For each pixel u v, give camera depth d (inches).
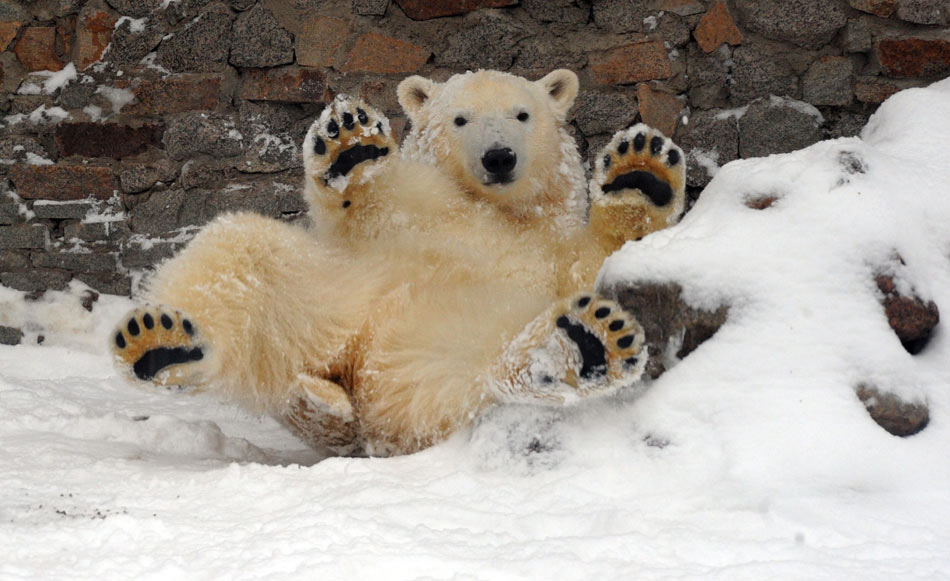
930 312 423.8
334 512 410.3
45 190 521.7
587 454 420.2
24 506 414.9
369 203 436.1
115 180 521.0
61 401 462.3
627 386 426.6
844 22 502.0
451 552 403.5
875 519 406.9
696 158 507.2
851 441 414.6
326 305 429.4
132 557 402.6
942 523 407.2
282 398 431.2
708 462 416.2
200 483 420.8
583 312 414.9
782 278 423.5
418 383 426.3
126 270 519.8
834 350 419.8
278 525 408.5
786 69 505.0
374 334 429.7
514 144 444.1
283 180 520.1
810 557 402.0
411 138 458.3
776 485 412.5
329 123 430.9
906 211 428.1
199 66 521.0
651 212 436.5
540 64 511.8
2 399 459.8
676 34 507.8
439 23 515.5
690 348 426.0
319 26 516.7
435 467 422.9
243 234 427.2
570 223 448.8
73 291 518.6
